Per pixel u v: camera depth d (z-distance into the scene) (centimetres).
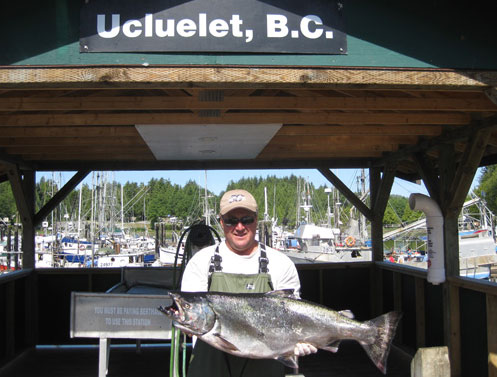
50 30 293
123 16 294
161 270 511
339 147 589
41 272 655
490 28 315
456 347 475
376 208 686
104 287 667
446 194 491
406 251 2352
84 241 2667
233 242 223
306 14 303
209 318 197
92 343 659
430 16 313
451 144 500
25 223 642
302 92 410
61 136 488
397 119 449
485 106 402
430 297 548
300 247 2116
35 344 638
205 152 598
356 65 305
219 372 222
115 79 289
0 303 555
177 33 295
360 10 309
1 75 286
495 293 411
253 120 437
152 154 631
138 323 368
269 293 208
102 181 2903
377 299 685
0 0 293
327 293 696
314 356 577
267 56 299
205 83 293
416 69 307
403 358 566
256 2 300
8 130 481
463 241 1933
